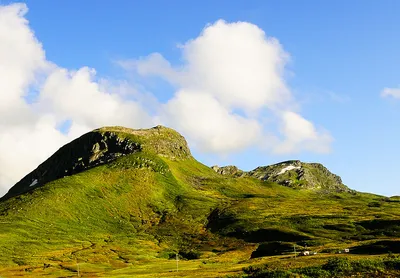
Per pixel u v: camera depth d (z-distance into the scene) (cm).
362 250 11144
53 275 14762
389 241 11106
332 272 5444
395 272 5200
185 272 11556
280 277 5447
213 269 11712
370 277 5094
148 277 10862
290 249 15662
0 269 16238
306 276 5384
